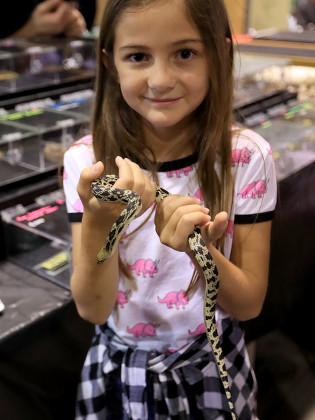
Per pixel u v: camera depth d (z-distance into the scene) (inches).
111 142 57.4
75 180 58.5
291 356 110.3
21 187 91.0
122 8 47.4
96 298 53.1
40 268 79.8
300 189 100.4
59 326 73.1
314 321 115.9
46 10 147.0
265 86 135.9
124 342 61.2
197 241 43.8
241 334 63.2
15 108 116.0
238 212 56.9
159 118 50.3
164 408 59.6
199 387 60.0
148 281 57.7
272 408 100.4
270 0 161.5
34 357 71.1
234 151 56.9
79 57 140.2
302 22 166.4
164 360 59.0
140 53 48.4
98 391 62.9
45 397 74.4
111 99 57.3
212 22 48.7
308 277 116.6
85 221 46.4
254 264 57.1
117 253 53.4
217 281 44.4
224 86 52.5
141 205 41.8
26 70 131.8
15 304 72.6
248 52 150.3
